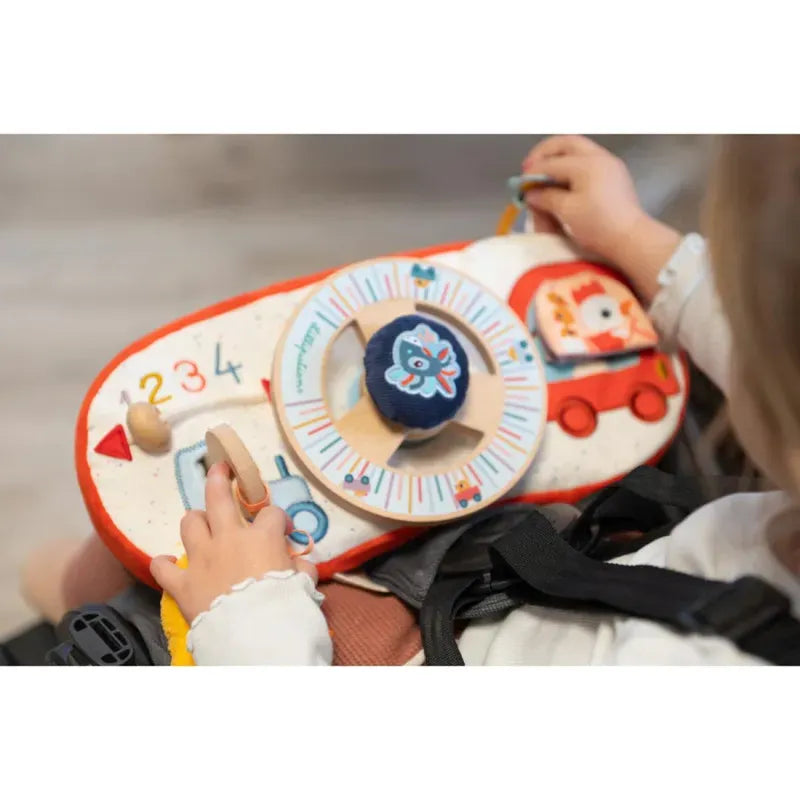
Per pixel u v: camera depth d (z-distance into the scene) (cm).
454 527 61
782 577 51
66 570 73
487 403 63
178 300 91
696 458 71
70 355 87
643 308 72
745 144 45
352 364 64
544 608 59
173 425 60
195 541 54
